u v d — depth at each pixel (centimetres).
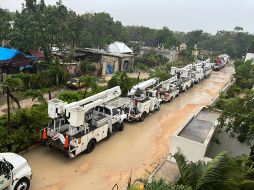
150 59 5000
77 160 1449
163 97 2759
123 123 1936
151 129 2033
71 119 1360
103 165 1434
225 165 777
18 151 1431
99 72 3631
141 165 1479
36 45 2941
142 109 2134
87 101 1521
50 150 1517
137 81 2884
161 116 2366
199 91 3559
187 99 3073
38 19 3008
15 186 1043
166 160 1312
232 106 1305
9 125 1388
